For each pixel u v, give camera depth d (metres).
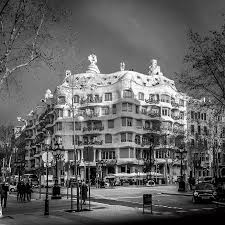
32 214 21.25
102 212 22.05
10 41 19.39
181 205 27.08
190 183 48.44
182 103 89.81
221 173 64.50
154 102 84.69
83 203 27.50
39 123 108.56
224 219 18.16
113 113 82.50
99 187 57.31
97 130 81.88
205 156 84.19
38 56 20.41
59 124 84.50
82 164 78.88
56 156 35.81
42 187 70.94
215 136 65.12
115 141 80.56
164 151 80.75
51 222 17.50
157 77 95.94
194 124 88.38
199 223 16.80
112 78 91.44
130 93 81.81
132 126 80.25
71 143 83.94
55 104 87.81
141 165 80.31
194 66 30.58
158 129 81.81
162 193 40.56
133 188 52.34
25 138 114.06
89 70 92.69
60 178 73.56
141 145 80.69
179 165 84.00
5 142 78.31
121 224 16.73
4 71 19.50
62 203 29.31
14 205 29.39
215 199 28.55
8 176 82.25
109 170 80.69
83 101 84.94
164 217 19.59
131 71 92.06
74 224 16.78
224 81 30.58
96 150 81.50
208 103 35.19
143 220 18.31
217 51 29.77
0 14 19.14
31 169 110.00
